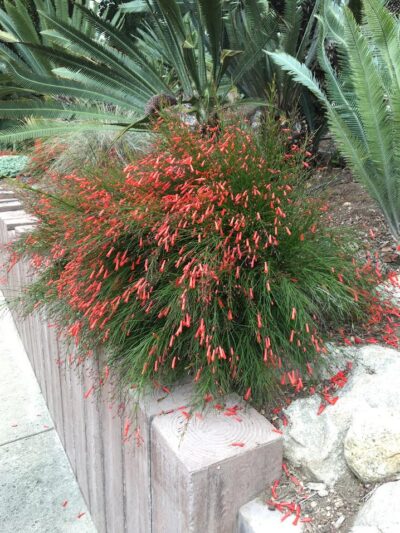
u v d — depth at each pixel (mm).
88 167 1842
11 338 3463
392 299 1524
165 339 1145
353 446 998
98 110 2762
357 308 1333
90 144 3014
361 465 982
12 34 4719
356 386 1147
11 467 2084
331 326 1407
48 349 2221
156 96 2404
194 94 2629
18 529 1748
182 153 1361
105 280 1263
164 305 1191
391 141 1604
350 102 1955
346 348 1301
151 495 1146
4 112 2607
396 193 1719
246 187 1284
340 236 1444
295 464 1069
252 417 1105
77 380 1705
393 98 1524
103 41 3641
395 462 965
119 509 1431
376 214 2170
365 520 884
